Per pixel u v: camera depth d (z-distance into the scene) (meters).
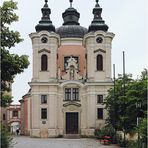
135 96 48.09
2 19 32.91
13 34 33.28
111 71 78.12
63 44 85.81
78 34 87.06
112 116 62.28
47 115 76.50
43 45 78.19
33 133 75.69
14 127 113.44
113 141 56.47
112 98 62.84
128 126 50.78
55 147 48.22
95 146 51.22
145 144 35.06
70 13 91.06
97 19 80.38
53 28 80.12
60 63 84.50
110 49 78.62
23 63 33.78
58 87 78.50
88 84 76.75
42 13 81.19
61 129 78.19
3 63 32.75
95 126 76.00
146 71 52.06
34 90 76.69
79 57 85.00
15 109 114.06
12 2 33.22
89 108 76.62
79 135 77.19
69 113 78.88
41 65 77.81
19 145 50.50
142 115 48.62
